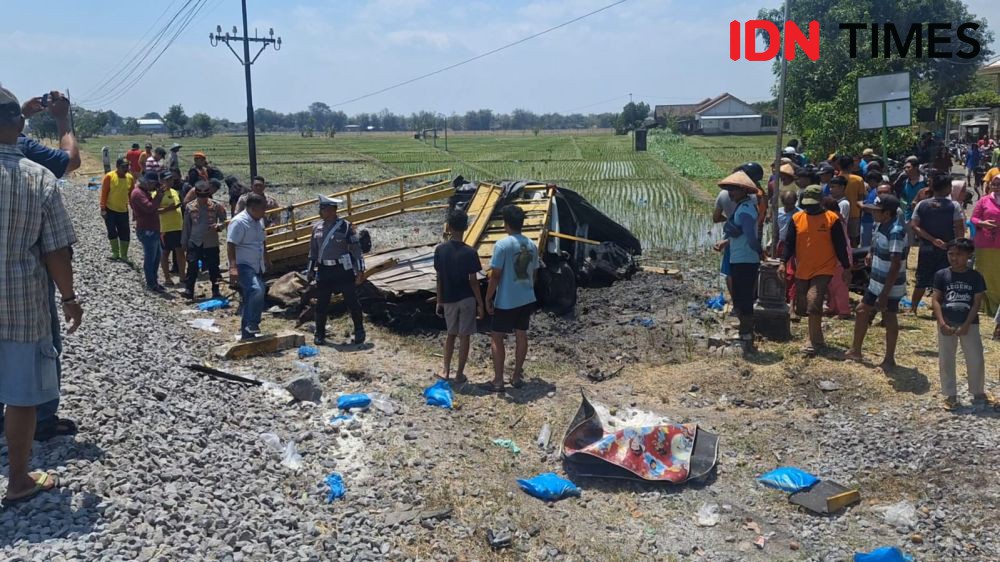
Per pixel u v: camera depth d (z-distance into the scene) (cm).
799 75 3353
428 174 1522
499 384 902
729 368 939
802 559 592
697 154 5600
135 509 523
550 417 829
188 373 853
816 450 754
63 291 505
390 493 643
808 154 2900
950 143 4134
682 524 641
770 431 794
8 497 509
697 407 861
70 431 620
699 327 1142
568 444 732
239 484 610
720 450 759
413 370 968
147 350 909
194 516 536
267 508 582
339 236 1052
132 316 1077
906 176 1529
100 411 668
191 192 1329
